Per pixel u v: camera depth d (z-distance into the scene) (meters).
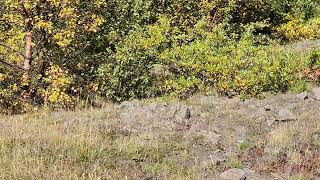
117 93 15.90
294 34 21.84
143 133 11.59
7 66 15.76
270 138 10.96
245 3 20.95
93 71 16.53
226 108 13.38
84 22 15.49
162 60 16.14
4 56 15.78
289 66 15.40
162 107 13.41
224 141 11.16
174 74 16.41
